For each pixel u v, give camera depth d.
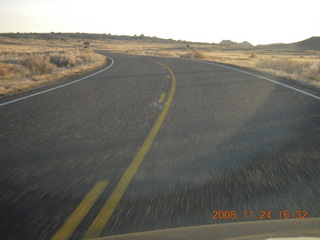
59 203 3.11
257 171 3.86
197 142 5.15
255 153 4.55
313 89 10.95
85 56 29.50
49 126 6.32
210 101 8.88
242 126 6.13
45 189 3.46
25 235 2.54
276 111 7.41
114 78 14.99
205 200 3.09
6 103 8.82
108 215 2.84
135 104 8.59
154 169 4.01
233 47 152.75
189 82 13.23
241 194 3.22
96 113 7.50
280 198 3.11
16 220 2.79
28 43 101.19
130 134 5.70
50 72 18.14
